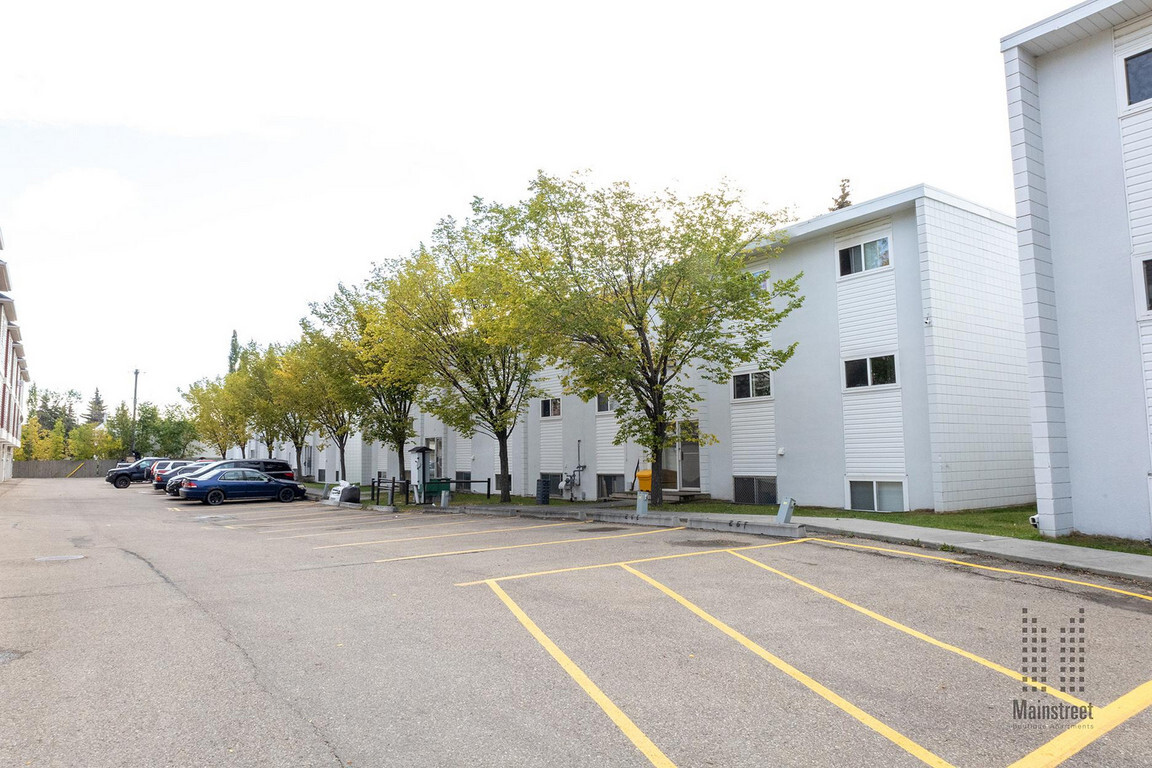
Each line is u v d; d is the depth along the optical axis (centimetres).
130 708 495
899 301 1758
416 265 2319
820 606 776
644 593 846
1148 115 1180
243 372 4678
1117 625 701
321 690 529
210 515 2250
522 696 515
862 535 1258
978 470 1730
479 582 926
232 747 431
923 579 914
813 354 1953
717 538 1318
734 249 1792
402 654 617
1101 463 1210
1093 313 1234
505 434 2342
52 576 1020
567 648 630
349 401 2875
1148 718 478
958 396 1709
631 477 2384
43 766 405
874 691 524
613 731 454
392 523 1841
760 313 1764
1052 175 1302
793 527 1298
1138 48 1200
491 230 1930
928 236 1691
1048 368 1251
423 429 3600
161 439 7188
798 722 468
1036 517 1318
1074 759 417
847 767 404
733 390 2166
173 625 722
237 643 654
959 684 539
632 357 1814
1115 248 1211
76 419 11856
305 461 5281
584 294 1730
